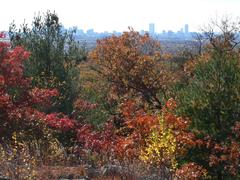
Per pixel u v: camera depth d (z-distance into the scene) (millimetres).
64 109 16266
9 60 11961
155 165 9102
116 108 24578
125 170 8141
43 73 16266
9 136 10664
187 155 12680
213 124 13523
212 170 12883
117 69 29734
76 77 18234
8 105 11219
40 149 9398
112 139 12383
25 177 6797
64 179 7531
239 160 12625
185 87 16438
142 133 10953
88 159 9594
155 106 26625
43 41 17625
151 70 29453
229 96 13820
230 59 14758
